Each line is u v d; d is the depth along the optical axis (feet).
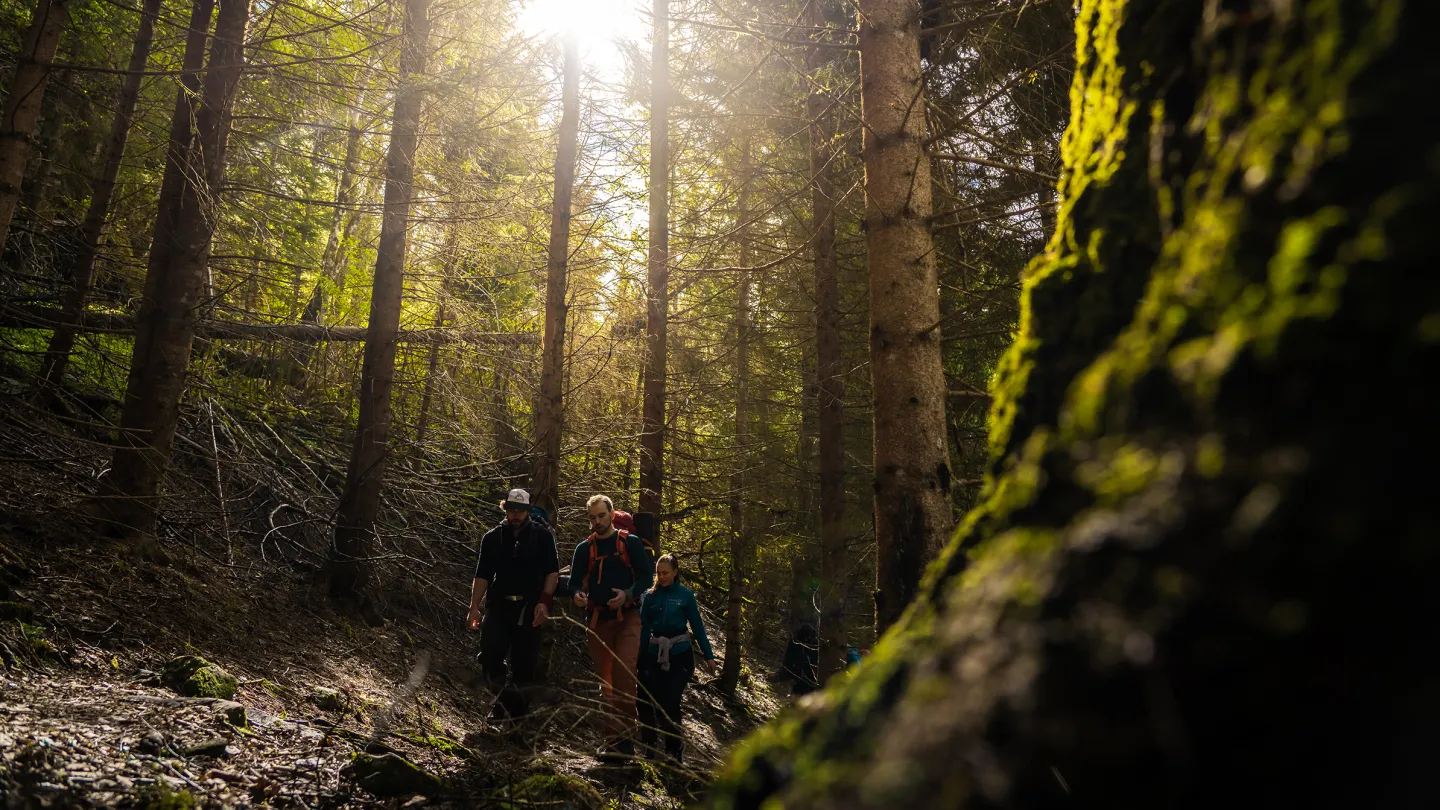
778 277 33.09
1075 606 2.53
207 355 29.09
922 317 13.97
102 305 29.37
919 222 14.30
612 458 35.04
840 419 29.50
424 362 34.14
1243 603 2.26
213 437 26.68
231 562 23.47
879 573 13.51
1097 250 4.16
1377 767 2.10
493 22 29.58
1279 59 3.10
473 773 13.55
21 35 25.36
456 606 30.17
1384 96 2.54
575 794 12.87
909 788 2.40
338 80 24.70
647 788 16.48
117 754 10.33
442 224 30.78
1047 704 2.39
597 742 20.03
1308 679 2.19
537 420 27.53
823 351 29.60
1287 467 2.31
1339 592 2.17
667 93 32.32
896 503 13.43
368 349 27.12
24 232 25.66
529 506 20.33
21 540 17.34
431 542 32.40
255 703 14.98
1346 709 2.16
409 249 33.83
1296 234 2.57
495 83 28.48
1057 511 3.04
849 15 23.26
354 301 39.81
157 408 20.68
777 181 28.94
